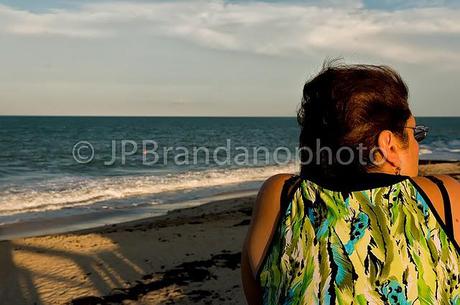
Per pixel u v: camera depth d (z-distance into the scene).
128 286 7.46
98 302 6.87
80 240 10.69
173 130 111.06
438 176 1.27
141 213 16.28
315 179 1.29
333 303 1.12
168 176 27.12
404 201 1.19
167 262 8.66
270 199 1.33
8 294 7.32
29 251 9.84
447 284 1.14
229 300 6.71
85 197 19.61
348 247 1.16
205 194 21.05
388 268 1.12
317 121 1.28
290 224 1.25
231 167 33.53
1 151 48.41
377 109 1.23
